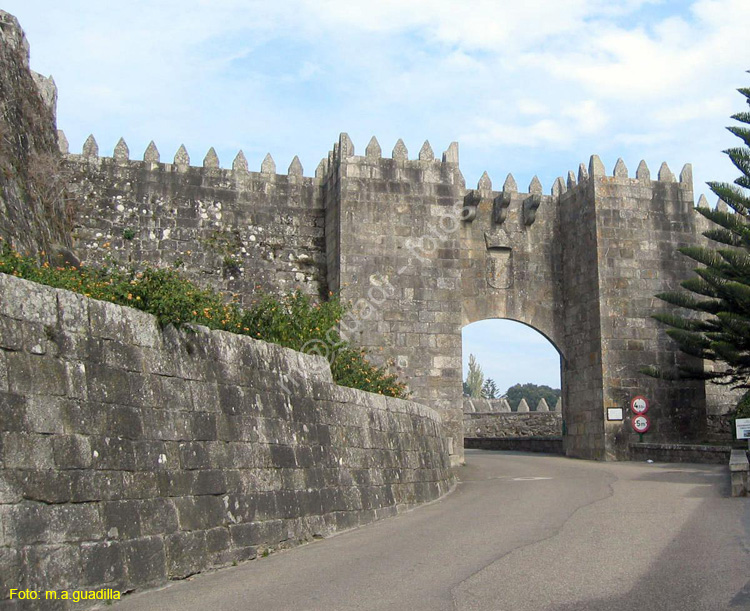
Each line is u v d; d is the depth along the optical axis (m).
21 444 8.32
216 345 12.08
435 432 21.00
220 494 11.34
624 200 33.81
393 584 9.89
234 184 32.25
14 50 22.23
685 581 9.38
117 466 9.55
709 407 37.34
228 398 12.00
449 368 30.67
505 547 12.07
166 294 11.35
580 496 18.55
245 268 31.61
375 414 17.08
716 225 37.34
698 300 34.03
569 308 35.03
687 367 32.75
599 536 12.68
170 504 10.32
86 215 30.14
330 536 13.83
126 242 30.48
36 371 8.70
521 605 8.58
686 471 24.53
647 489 19.34
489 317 34.56
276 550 12.30
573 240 35.03
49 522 8.45
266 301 20.41
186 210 31.44
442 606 8.67
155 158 31.48
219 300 19.30
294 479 13.25
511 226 35.44
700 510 15.21
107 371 9.73
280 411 13.35
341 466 14.95
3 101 20.39
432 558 11.49
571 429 34.72
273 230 32.41
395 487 17.12
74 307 9.43
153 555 9.81
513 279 35.06
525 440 42.84
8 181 19.33
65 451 8.84
